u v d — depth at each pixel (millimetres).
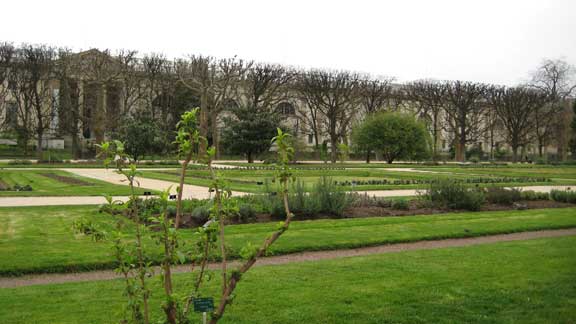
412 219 15547
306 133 74125
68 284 7789
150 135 47250
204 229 4250
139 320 4281
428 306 6809
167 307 4000
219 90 61094
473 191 19156
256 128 52906
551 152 100375
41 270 8883
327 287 7641
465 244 12102
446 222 15016
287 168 4480
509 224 14727
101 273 8922
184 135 4266
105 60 56906
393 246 11844
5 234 11820
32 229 12469
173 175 33844
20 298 6945
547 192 23500
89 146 60969
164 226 4105
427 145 60719
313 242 11555
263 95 66562
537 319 6367
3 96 56938
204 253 4367
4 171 34906
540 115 76500
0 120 63312
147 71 60531
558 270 8828
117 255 4086
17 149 61812
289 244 11195
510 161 87375
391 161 60625
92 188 22781
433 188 19141
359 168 48219
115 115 57500
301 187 16609
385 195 22297
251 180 29375
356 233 12875
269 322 6117
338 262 9469
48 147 63781
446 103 75000
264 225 13531
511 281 8070
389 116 59406
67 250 10148
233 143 52969
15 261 9180
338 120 71875
